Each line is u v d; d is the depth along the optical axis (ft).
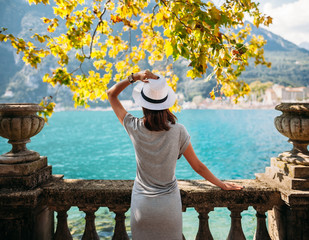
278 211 6.93
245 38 13.91
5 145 70.33
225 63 6.90
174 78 13.57
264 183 7.00
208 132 96.02
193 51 6.82
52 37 10.82
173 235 4.99
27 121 6.32
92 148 65.82
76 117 253.65
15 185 6.30
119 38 12.82
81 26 11.34
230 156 51.03
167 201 4.96
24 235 6.39
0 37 9.36
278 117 6.86
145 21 13.29
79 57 11.78
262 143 68.23
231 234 6.78
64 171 41.83
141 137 5.08
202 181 7.23
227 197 6.54
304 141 6.50
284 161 6.75
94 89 12.36
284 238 6.68
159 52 13.74
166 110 5.11
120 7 9.76
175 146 5.06
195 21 6.48
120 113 5.43
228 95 12.46
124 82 5.45
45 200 6.62
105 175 39.24
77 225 16.33
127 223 16.70
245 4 10.85
